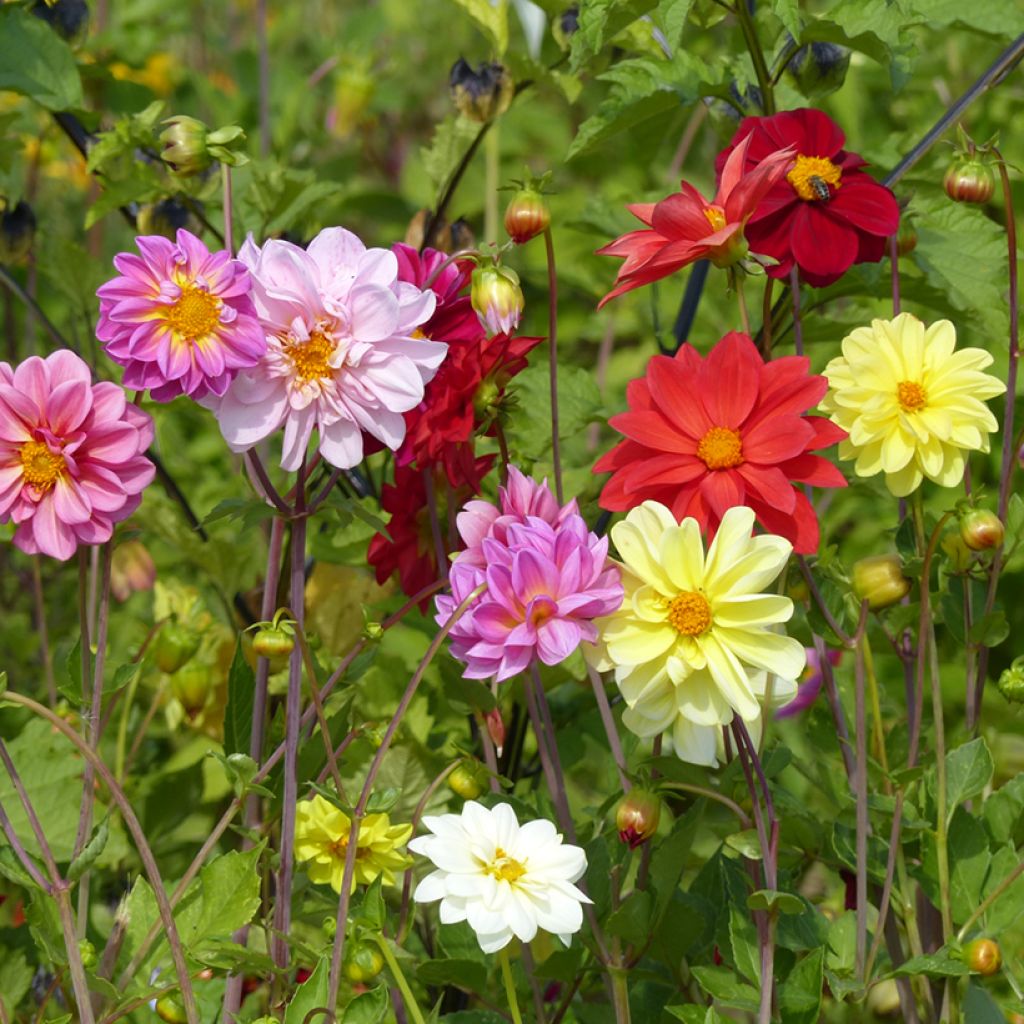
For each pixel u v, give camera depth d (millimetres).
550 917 1341
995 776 1875
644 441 1362
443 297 1455
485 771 1445
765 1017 1382
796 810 1499
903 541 1510
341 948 1362
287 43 3645
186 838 1757
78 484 1357
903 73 1604
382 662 1703
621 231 1817
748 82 1661
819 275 1434
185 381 1342
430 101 3551
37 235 1932
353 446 1374
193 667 1655
